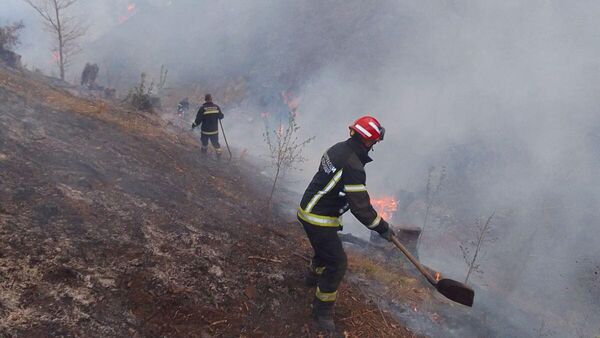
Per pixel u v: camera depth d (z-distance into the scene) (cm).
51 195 351
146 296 282
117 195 402
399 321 386
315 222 308
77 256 290
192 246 362
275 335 297
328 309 321
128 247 323
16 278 249
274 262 387
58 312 241
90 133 559
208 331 276
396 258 541
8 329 217
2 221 292
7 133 438
